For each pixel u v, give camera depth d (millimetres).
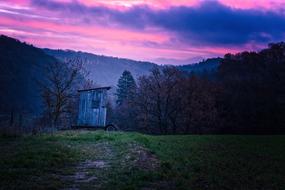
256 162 22219
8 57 155750
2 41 171625
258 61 94750
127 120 91938
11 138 28469
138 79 78562
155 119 75188
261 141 38031
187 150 25766
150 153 22828
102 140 29031
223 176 17094
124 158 20406
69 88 51812
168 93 74250
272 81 84188
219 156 23828
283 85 82750
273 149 30109
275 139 41125
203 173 17453
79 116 44594
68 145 25578
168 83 74812
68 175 16109
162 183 15086
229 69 96062
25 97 127250
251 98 77500
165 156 21750
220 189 14539
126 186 14031
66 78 51625
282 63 90125
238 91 80375
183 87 75500
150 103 74875
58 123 48594
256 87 80312
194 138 38031
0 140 27094
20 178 14719
